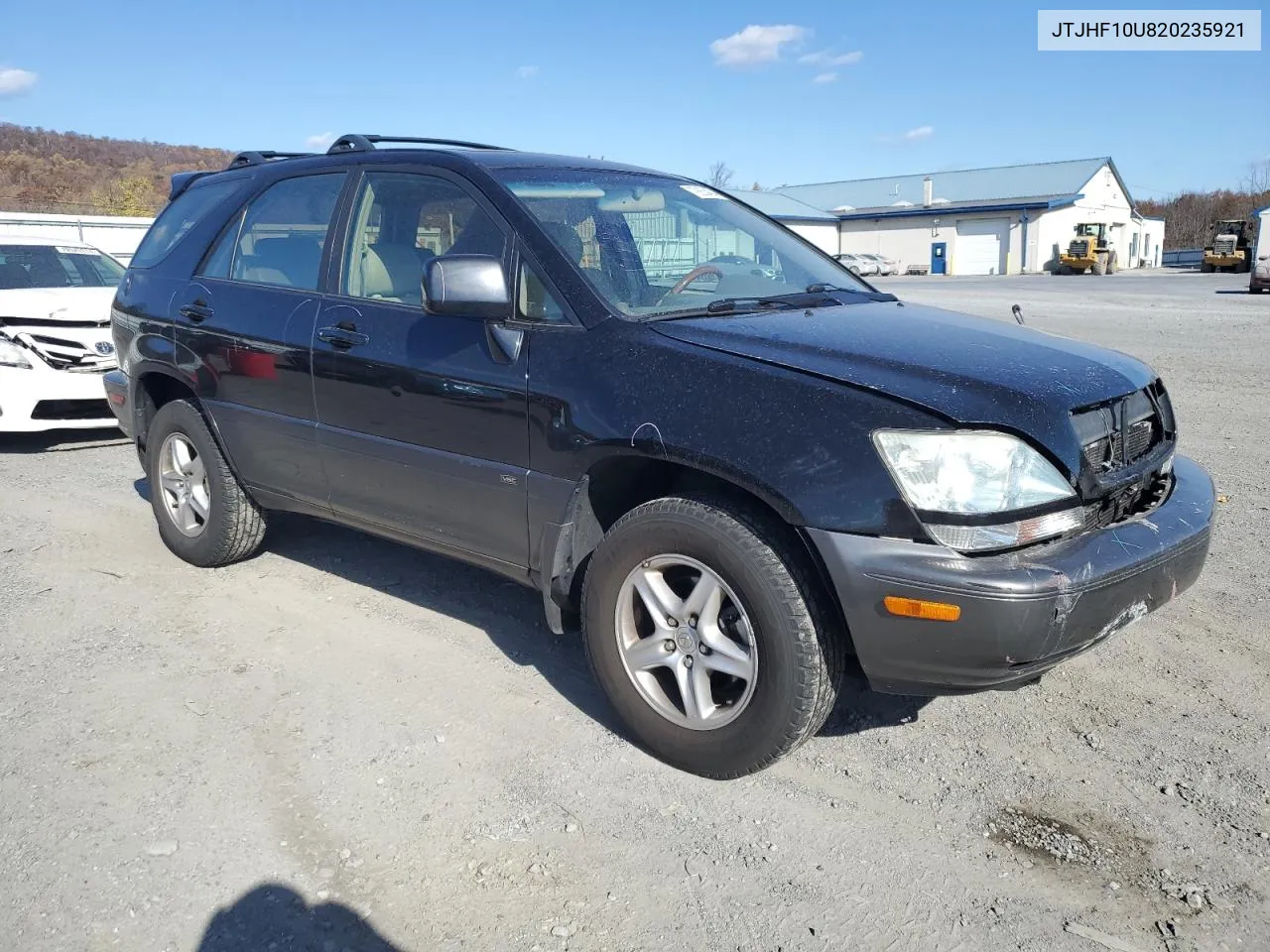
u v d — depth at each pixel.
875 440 2.71
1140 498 3.18
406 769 3.19
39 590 4.68
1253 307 20.83
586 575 3.29
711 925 2.51
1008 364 3.02
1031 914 2.55
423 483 3.71
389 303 3.83
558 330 3.32
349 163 4.22
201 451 4.70
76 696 3.64
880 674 2.81
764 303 3.61
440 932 2.48
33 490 6.48
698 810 2.98
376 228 4.00
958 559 2.64
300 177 4.44
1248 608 4.37
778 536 2.88
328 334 3.95
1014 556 2.68
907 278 49.62
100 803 2.98
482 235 3.61
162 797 3.02
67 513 5.93
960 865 2.74
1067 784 3.11
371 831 2.87
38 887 2.62
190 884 2.64
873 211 58.19
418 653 4.02
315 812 2.95
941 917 2.54
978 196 59.62
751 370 2.95
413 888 2.64
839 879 2.68
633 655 3.22
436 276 3.22
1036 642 2.65
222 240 4.70
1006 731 3.43
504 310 3.33
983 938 2.47
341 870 2.71
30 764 3.19
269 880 2.66
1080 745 3.34
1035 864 2.74
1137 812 2.96
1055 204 52.41
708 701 3.10
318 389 4.01
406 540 3.98
